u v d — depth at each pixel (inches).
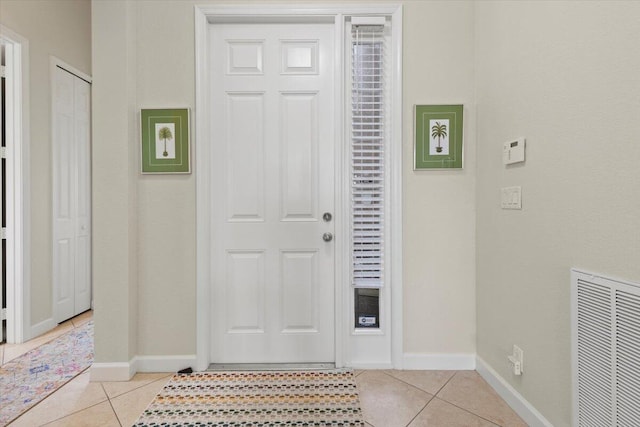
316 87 86.3
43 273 112.2
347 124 84.9
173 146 82.8
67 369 85.2
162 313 83.5
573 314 50.7
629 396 41.6
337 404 69.4
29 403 70.0
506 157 68.7
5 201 104.7
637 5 41.4
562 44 53.7
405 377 80.1
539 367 59.9
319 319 87.2
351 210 85.3
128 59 79.9
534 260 61.1
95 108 79.4
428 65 83.1
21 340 102.7
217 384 77.2
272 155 86.5
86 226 134.5
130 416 65.6
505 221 70.3
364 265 85.7
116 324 79.4
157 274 83.5
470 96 83.1
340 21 83.2
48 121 114.9
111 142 79.5
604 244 46.2
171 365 83.3
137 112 83.1
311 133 86.6
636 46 41.5
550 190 56.7
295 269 87.0
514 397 67.1
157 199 83.3
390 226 84.8
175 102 83.1
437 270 83.9
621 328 42.8
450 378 79.7
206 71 83.9
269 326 87.0
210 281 86.1
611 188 45.1
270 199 86.7
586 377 48.4
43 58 112.7
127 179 79.6
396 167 83.0
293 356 87.2
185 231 83.6
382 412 66.9
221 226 86.6
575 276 50.3
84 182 133.6
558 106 54.7
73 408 68.3
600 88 46.6
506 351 70.4
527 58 62.6
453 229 83.7
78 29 129.6
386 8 82.4
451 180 83.5
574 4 51.2
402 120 83.1
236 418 65.0
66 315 123.4
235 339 87.1
